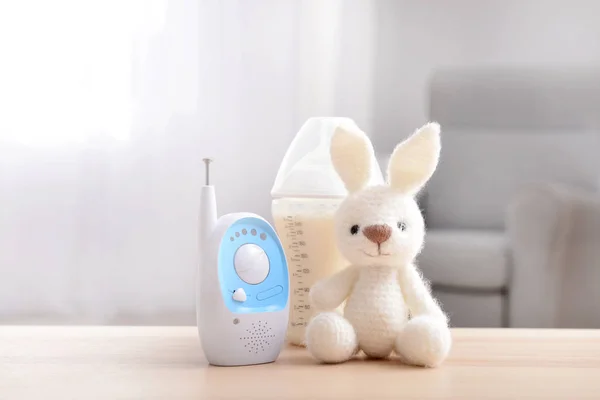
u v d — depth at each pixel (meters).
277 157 2.17
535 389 0.57
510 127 2.06
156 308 2.11
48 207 2.07
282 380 0.61
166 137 2.11
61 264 2.08
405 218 0.72
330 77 2.21
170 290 2.11
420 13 2.31
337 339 0.69
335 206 0.82
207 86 2.13
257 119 2.16
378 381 0.60
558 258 1.60
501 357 0.72
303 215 0.82
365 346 0.71
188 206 2.12
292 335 0.84
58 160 2.07
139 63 2.09
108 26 2.07
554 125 2.07
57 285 2.08
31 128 2.05
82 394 0.55
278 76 2.17
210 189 0.72
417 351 0.66
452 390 0.57
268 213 2.17
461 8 2.32
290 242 0.84
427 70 2.31
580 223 1.63
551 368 0.66
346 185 0.75
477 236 1.68
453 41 2.32
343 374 0.64
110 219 2.09
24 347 0.78
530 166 1.97
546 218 1.60
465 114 2.06
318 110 2.20
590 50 2.30
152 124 2.10
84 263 2.08
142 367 0.67
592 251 1.62
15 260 2.06
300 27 2.19
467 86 2.06
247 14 2.16
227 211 2.15
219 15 2.14
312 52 2.20
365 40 2.25
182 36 2.11
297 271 0.83
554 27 2.31
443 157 1.99
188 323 2.07
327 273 0.82
